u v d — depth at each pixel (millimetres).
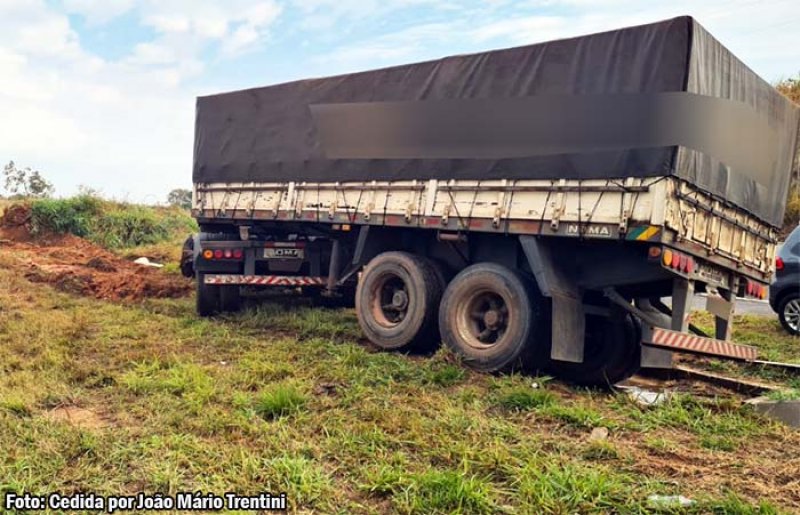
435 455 4480
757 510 3701
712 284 6609
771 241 7594
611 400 6055
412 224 7656
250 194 9695
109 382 6332
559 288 6715
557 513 3654
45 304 10875
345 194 8430
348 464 4348
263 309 10414
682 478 4227
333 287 9648
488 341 7262
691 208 6125
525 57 6816
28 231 23078
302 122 9000
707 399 6137
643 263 6488
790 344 9711
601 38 6324
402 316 8195
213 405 5527
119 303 11641
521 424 5312
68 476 4047
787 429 5355
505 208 6840
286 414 5328
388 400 5746
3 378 6176
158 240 24344
